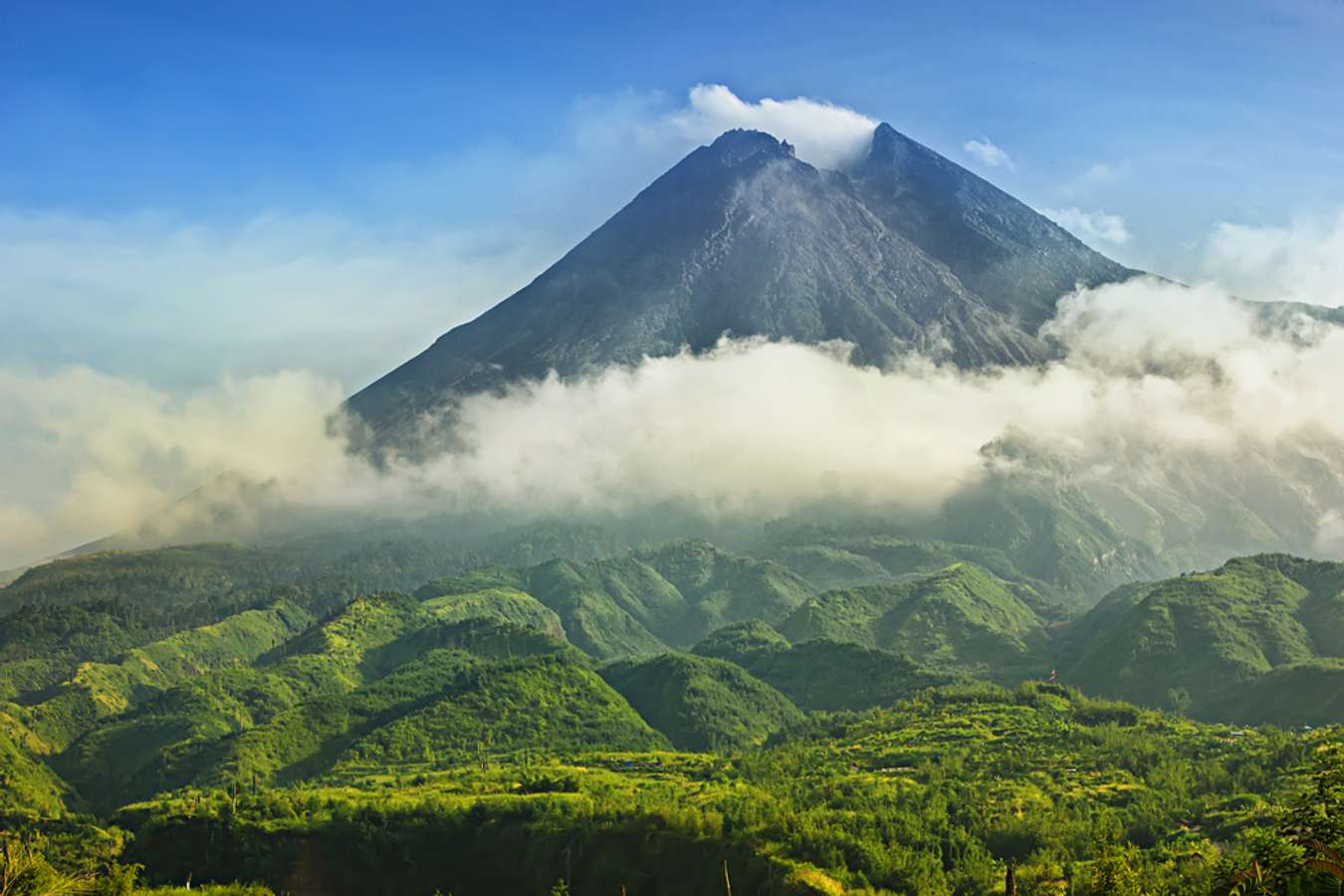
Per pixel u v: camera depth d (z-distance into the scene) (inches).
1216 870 4904.0
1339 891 4249.5
